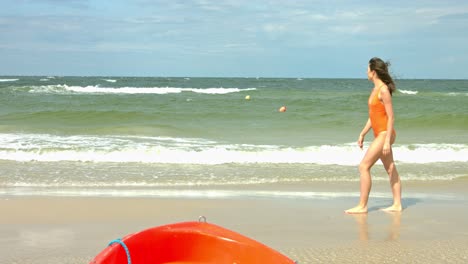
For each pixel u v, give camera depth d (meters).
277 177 9.73
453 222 6.44
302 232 5.87
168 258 3.61
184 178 9.52
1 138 14.34
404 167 11.09
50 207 7.05
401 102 31.70
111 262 3.22
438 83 95.19
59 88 41.00
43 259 4.75
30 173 9.76
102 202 7.41
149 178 9.47
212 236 3.63
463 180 9.72
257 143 14.55
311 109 26.39
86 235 5.68
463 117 20.83
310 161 11.46
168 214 6.77
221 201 7.61
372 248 5.18
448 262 4.72
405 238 5.61
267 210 7.05
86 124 19.55
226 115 23.09
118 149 12.21
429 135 17.59
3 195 7.82
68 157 11.38
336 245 5.29
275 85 73.19
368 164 6.95
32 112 22.55
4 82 68.94
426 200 7.96
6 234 5.69
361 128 19.06
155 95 36.09
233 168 10.61
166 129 17.33
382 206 7.46
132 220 6.43
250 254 3.60
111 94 36.69
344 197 8.07
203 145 13.75
